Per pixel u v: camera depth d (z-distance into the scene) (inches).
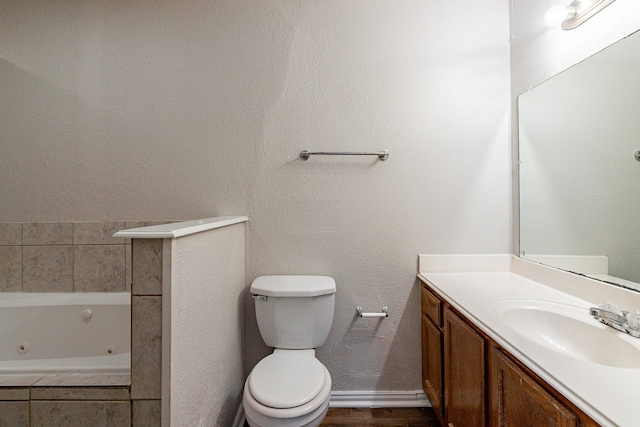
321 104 63.1
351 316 63.5
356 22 63.0
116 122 62.7
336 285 63.4
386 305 63.7
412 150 63.1
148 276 31.4
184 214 63.2
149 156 63.0
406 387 63.7
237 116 63.4
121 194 62.7
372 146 63.2
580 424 23.1
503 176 63.1
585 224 44.6
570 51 48.1
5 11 62.1
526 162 58.6
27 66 62.2
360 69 63.1
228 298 52.2
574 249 46.7
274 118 63.2
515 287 51.7
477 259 62.8
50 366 35.5
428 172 63.2
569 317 38.6
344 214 63.4
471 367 41.0
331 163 63.3
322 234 63.3
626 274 38.3
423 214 63.3
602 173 41.9
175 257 32.1
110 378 33.5
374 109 63.1
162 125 63.1
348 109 63.1
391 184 63.3
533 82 56.4
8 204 62.0
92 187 62.5
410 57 63.0
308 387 43.1
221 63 63.2
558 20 47.1
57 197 62.2
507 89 63.0
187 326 35.5
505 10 63.0
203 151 63.3
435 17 62.9
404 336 63.6
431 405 59.7
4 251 61.6
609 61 40.9
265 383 43.9
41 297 60.1
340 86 63.2
